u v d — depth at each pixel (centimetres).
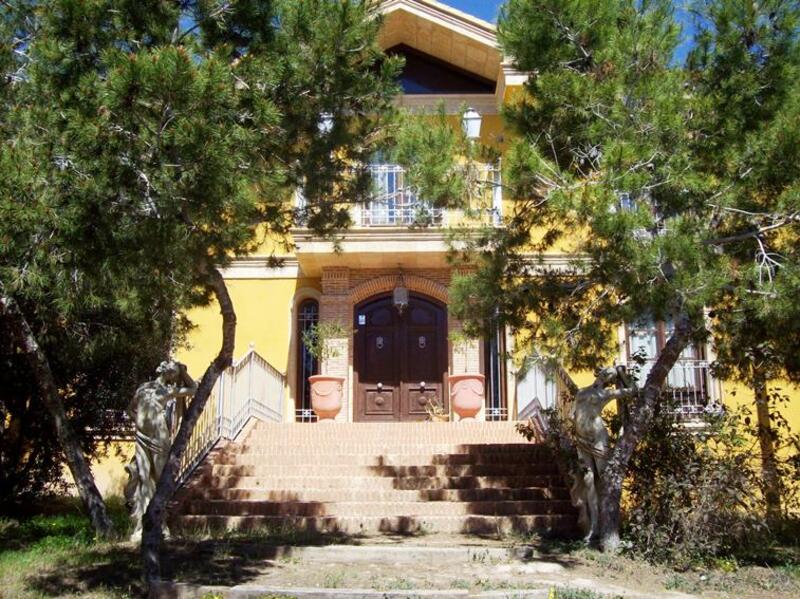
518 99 920
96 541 955
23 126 766
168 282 746
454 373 1617
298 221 876
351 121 846
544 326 832
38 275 770
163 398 1012
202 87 634
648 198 777
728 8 830
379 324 1703
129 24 714
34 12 806
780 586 779
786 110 800
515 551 860
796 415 1423
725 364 989
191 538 947
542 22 851
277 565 828
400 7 1659
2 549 925
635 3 869
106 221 671
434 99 1725
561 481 1107
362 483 1118
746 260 835
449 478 1116
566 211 759
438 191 855
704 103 798
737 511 938
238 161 688
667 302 755
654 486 924
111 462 1455
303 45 789
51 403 1001
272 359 1661
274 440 1290
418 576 780
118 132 646
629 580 788
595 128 793
